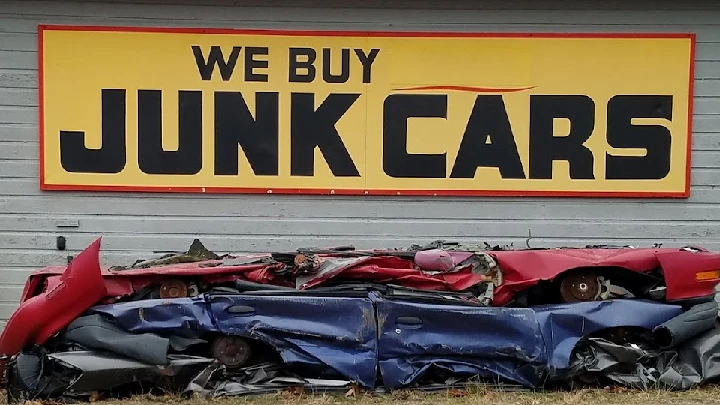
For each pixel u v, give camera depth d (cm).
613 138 715
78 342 525
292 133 714
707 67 711
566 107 715
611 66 714
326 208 716
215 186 712
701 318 562
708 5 713
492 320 544
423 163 717
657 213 714
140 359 520
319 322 542
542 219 716
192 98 711
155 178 712
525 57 714
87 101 707
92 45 706
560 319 552
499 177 716
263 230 718
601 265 562
